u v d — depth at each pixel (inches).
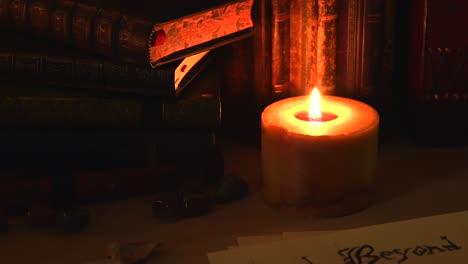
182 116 23.5
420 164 25.8
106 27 22.6
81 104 23.2
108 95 23.3
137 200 23.8
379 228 19.0
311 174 22.3
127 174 23.5
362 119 22.9
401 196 23.8
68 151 23.5
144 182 23.7
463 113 26.5
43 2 23.5
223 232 22.0
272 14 25.0
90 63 23.0
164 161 24.0
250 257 18.0
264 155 23.1
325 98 24.6
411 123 27.2
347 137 22.0
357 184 22.7
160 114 23.5
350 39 25.3
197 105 23.5
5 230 22.1
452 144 27.0
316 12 24.8
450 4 25.3
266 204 23.5
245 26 24.1
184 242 21.4
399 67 27.7
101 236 21.8
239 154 26.7
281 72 25.6
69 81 23.2
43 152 23.4
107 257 20.4
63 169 23.6
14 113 23.0
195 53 23.3
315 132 22.1
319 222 22.5
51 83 23.3
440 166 25.7
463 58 25.8
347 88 25.9
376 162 24.0
